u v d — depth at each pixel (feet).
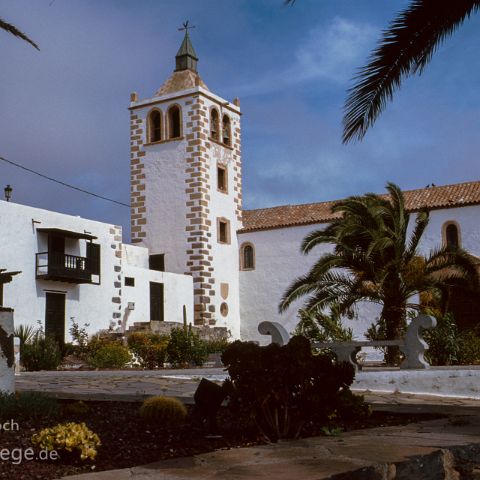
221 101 134.82
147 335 91.15
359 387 40.11
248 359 21.80
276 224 129.39
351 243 70.74
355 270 70.38
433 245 111.55
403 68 34.24
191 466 16.57
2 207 86.79
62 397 29.30
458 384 42.29
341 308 70.28
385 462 16.71
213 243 127.24
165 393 32.65
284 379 21.75
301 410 22.18
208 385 22.34
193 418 22.94
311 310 69.82
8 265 86.63
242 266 132.36
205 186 127.13
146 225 130.41
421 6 33.04
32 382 42.01
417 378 41.29
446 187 118.83
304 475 15.37
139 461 17.92
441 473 17.72
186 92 129.39
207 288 123.95
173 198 128.47
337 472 15.62
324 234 74.59
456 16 33.22
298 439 20.97
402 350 46.09
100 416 24.53
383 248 66.90
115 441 20.31
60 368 76.69
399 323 68.64
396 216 70.23
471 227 109.40
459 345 65.00
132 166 134.00
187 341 81.35
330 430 22.50
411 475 17.12
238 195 136.67
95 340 88.89
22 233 88.99
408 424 23.76
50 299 92.48
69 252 95.76
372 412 26.61
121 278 105.40
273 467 16.26
